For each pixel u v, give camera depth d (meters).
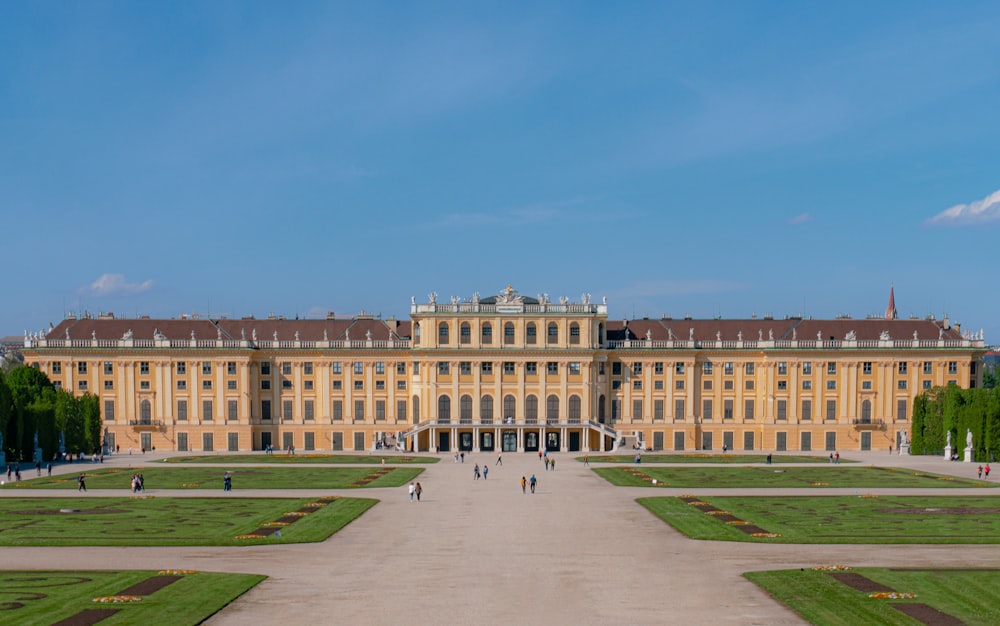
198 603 47.31
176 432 175.00
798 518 77.69
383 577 54.25
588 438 172.38
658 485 105.44
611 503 89.00
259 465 135.62
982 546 64.00
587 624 43.97
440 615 45.50
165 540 66.06
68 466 135.62
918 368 175.88
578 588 51.47
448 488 102.56
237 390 175.50
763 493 96.94
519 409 174.50
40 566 57.12
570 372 175.00
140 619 44.38
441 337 175.62
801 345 176.50
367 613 45.84
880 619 44.75
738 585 52.16
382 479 111.88
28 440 144.88
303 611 46.25
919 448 161.88
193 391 175.50
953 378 175.62
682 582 52.94
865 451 172.75
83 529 71.38
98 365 174.75
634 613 45.97
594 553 62.16
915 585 51.41
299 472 122.38
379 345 177.88
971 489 100.75
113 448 174.25
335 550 63.22
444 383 174.50
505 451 173.25
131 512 81.25
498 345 175.00
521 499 92.25
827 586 51.12
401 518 78.69
